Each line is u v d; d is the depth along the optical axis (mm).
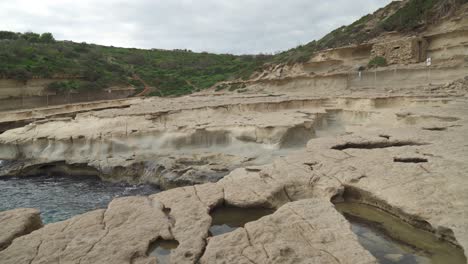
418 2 37406
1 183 17859
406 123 15992
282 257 4957
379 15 46594
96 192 15969
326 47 46688
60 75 47688
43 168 19438
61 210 13703
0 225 6285
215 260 5051
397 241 6301
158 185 16281
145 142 18406
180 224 6285
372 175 8211
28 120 28172
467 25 29141
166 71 73375
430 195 6891
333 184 8094
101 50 80000
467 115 14484
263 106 22625
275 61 50938
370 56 34688
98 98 50031
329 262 4820
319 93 30922
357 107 21719
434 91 22828
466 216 5996
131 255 5273
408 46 29984
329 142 11664
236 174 9578
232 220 7281
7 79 39062
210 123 18859
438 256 5719
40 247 5527
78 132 19828
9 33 69438
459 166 8070
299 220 5965
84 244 5598
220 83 56250
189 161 16781
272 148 16688
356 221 7176
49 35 74312
